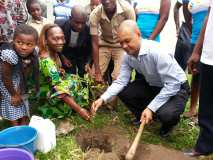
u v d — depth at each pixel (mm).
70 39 4234
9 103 3549
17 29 3328
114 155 3367
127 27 3254
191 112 4305
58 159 3240
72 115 4090
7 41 3855
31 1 4434
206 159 3375
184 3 4430
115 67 4461
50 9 5496
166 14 4262
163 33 8297
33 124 3289
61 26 4199
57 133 3666
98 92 4391
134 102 3922
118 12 4074
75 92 4086
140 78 3904
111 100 4047
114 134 3787
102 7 4125
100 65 4543
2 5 3773
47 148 3287
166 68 3363
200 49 3357
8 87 3434
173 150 3555
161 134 3805
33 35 3340
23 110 3660
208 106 3184
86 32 4316
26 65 3529
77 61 4523
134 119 4141
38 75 3615
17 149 2834
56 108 3945
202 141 3318
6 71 3367
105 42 4469
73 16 4074
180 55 4480
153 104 3408
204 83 3141
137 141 3215
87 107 4230
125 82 3725
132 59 3555
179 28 4961
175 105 3477
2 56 3342
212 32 2957
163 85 3639
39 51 3766
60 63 4062
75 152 3391
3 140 3129
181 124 4090
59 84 3705
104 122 4039
